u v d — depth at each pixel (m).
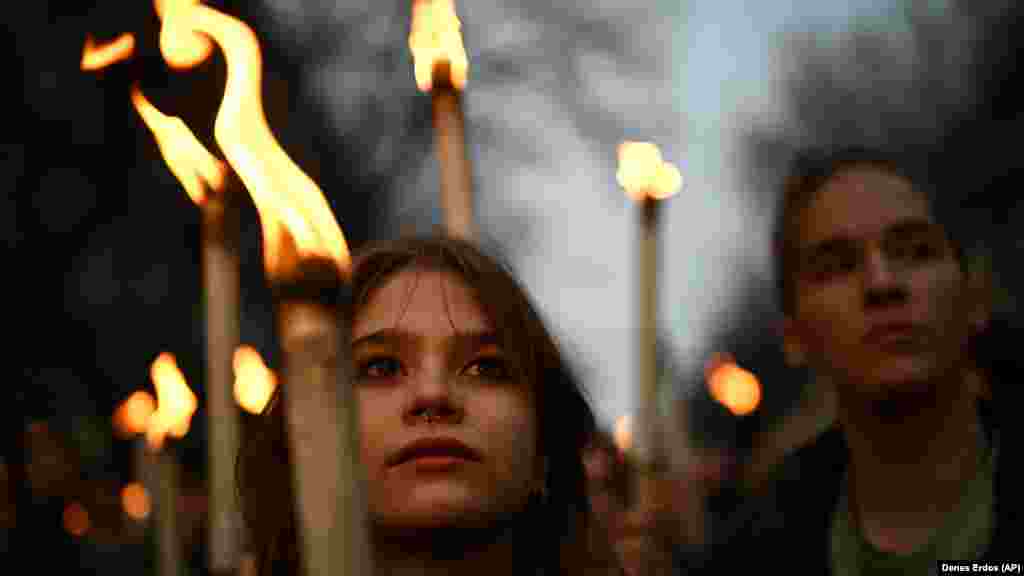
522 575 1.72
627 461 2.11
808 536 2.03
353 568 0.63
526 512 1.72
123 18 6.51
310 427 0.64
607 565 1.81
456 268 1.58
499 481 1.43
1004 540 1.74
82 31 6.65
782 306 2.02
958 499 1.79
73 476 3.54
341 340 0.65
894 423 1.80
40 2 6.64
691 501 2.79
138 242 7.26
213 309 1.53
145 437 2.27
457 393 1.45
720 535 2.29
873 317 1.77
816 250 1.83
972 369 1.90
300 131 9.63
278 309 0.66
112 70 6.53
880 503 1.86
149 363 7.11
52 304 6.68
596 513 2.03
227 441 1.52
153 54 5.90
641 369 2.00
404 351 1.50
